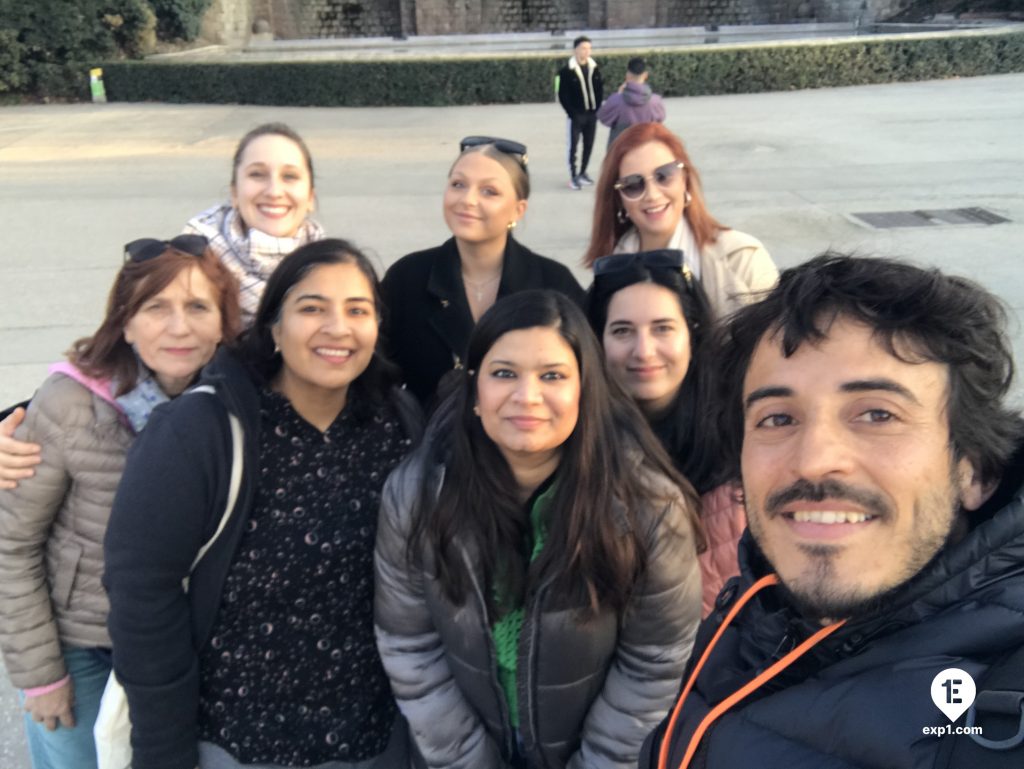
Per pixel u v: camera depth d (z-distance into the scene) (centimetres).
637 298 216
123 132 1694
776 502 102
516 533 173
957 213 886
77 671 203
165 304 197
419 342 275
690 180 300
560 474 171
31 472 190
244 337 189
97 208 1024
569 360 166
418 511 175
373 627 191
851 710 95
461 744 188
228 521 174
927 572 97
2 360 582
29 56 2211
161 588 168
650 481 174
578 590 168
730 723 109
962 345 98
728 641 124
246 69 2125
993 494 103
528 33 3067
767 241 819
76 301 700
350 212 967
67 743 207
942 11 2806
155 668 170
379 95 2091
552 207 995
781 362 105
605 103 943
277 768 183
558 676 176
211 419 172
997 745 81
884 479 96
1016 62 2131
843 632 101
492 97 2095
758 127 1513
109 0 2250
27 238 895
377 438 193
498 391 165
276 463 180
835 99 1867
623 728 179
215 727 182
